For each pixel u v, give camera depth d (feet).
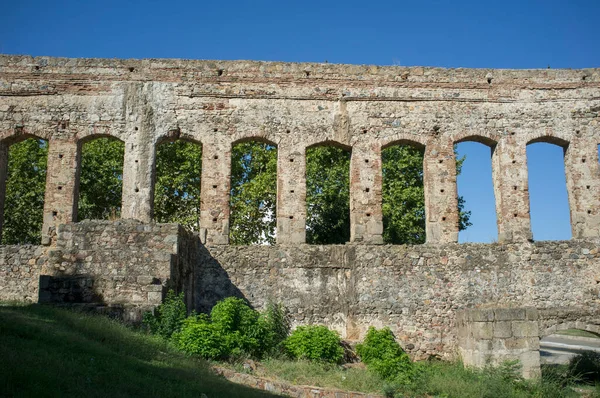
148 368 39.96
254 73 78.84
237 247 72.38
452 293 72.59
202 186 75.36
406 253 73.31
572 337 131.03
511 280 73.72
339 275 72.08
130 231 61.21
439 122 79.36
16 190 112.88
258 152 122.11
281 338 64.69
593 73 81.87
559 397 56.18
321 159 117.91
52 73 77.51
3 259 70.28
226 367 49.11
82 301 55.11
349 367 61.62
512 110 80.33
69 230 61.05
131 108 77.15
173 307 53.52
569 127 80.12
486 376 56.90
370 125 78.64
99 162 116.98
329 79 79.51
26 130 75.97
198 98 77.87
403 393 52.95
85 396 31.24
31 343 38.24
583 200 78.13
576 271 74.49
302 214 75.31
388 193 116.67
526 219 76.74
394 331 70.90
